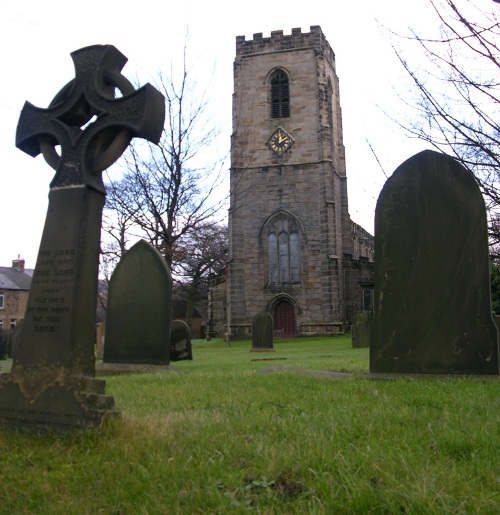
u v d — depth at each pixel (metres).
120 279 10.66
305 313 36.34
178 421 4.09
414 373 6.85
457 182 6.88
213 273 49.06
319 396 5.47
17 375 4.10
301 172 37.91
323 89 38.66
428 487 2.57
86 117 4.73
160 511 2.50
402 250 7.10
